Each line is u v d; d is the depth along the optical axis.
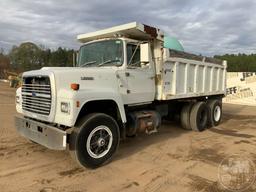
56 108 4.66
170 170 4.93
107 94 5.09
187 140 7.25
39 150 5.80
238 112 14.24
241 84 19.86
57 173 4.62
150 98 6.59
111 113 5.52
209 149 6.39
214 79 9.57
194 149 6.36
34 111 5.14
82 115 5.06
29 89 5.29
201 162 5.41
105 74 5.37
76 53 6.94
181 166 5.15
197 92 8.44
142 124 6.15
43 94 4.86
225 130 8.90
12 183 4.16
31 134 5.12
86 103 4.87
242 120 11.34
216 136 7.87
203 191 4.09
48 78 4.71
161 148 6.38
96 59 6.27
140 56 5.96
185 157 5.72
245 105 18.58
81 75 4.97
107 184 4.25
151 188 4.14
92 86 5.11
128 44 5.91
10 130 7.51
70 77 4.81
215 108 9.51
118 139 5.26
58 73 4.69
